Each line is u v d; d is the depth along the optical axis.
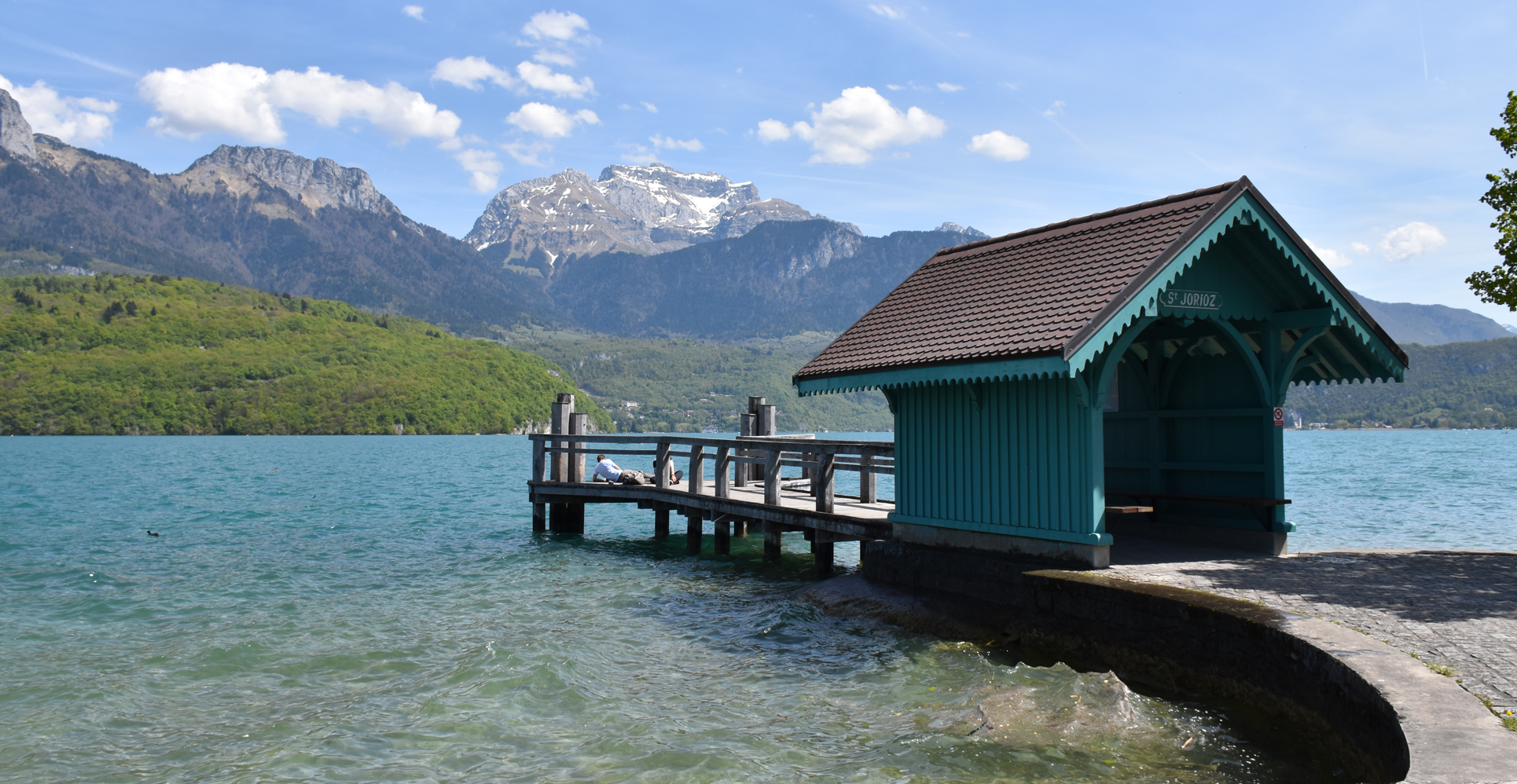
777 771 6.50
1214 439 11.03
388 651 10.38
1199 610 7.29
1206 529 10.96
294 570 16.83
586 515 27.83
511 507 32.28
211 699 8.72
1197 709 7.07
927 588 10.87
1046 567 9.61
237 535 23.16
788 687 8.62
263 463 70.44
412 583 15.15
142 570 17.00
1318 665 5.93
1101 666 8.25
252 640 10.98
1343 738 5.56
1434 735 4.50
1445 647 6.17
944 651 9.34
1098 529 9.22
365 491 40.62
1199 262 9.80
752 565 16.48
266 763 7.00
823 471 14.12
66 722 8.10
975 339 9.91
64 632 11.73
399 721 7.90
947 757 6.46
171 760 7.15
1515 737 4.45
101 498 36.53
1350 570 9.14
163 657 10.29
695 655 9.93
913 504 11.70
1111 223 10.55
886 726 7.34
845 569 15.62
